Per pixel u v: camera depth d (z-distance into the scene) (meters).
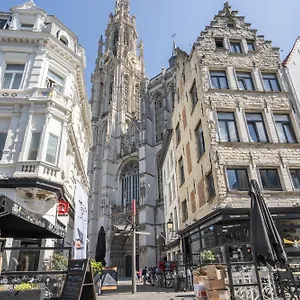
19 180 14.20
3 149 15.63
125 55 81.62
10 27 19.45
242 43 19.89
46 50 18.97
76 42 22.75
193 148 19.42
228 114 16.97
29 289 6.57
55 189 15.10
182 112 23.58
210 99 16.97
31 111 16.53
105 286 16.95
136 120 64.50
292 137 16.84
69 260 8.26
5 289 6.88
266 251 7.31
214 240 14.10
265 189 14.81
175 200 27.70
